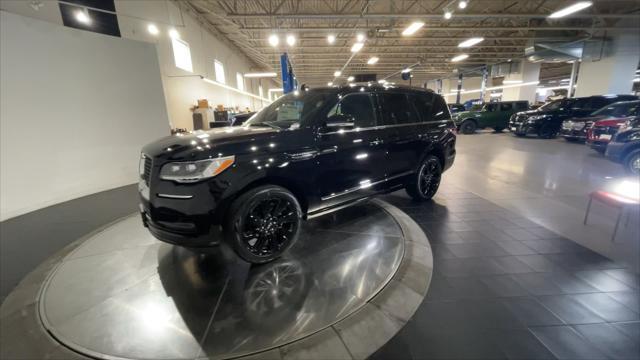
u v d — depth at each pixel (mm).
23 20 3715
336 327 1643
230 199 2014
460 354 1490
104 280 2105
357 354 1492
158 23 7652
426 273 2225
